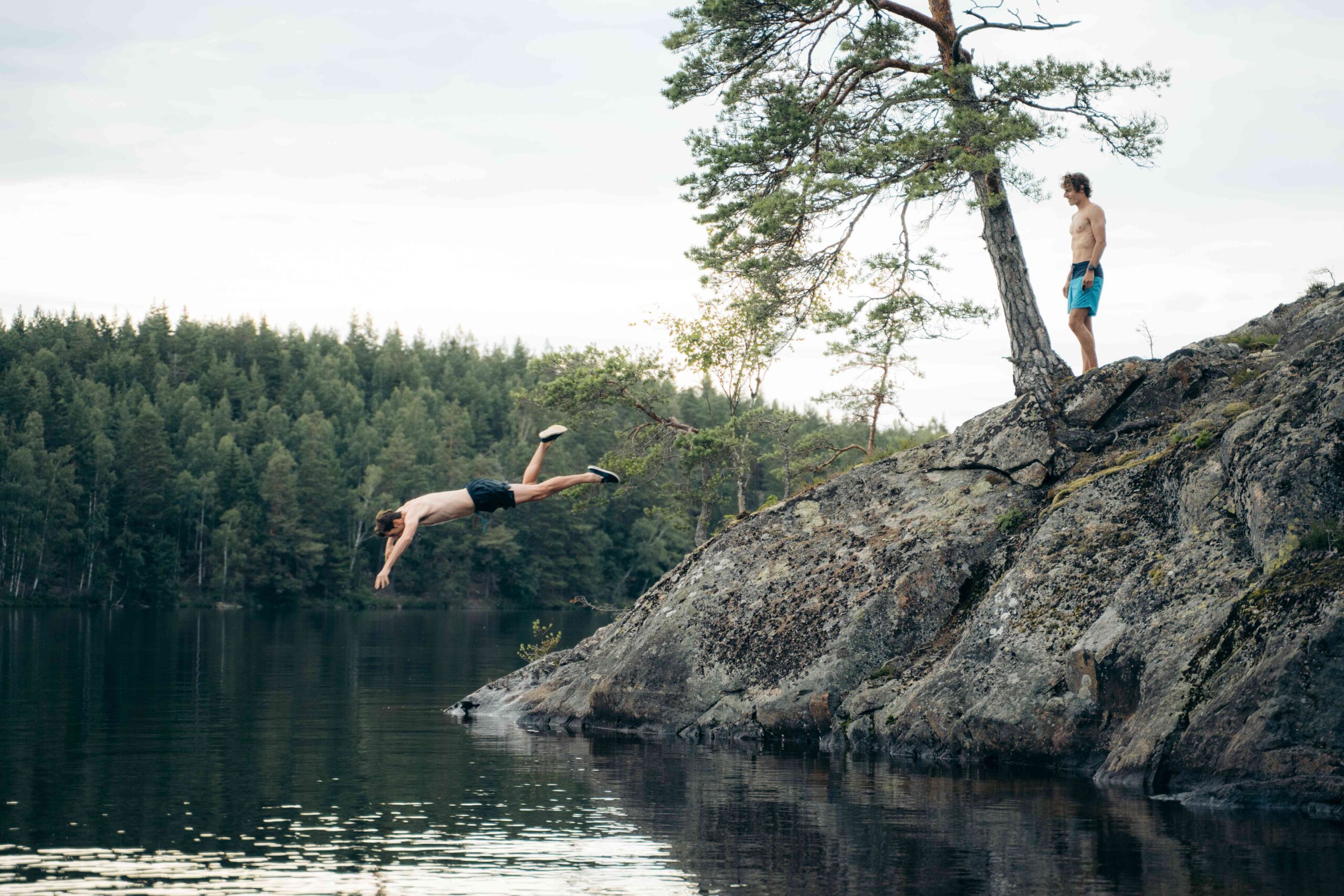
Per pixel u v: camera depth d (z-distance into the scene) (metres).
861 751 16.16
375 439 132.12
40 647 40.28
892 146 19.55
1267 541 13.21
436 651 42.19
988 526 18.06
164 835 10.05
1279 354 18.64
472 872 8.70
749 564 20.09
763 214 20.73
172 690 24.97
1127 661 13.71
